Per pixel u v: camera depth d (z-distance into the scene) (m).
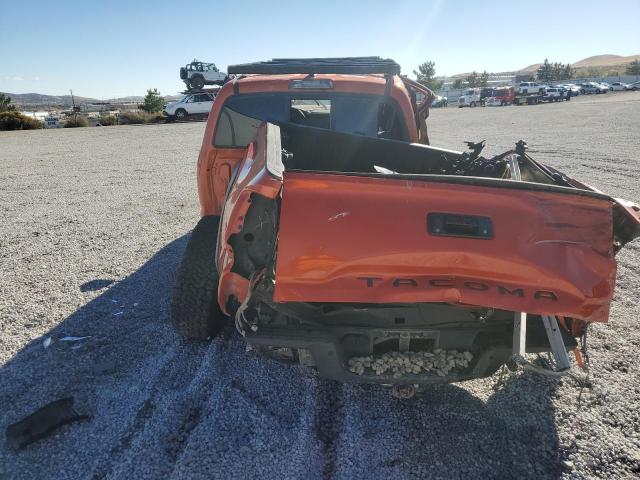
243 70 4.51
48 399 3.19
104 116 43.28
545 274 2.33
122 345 3.86
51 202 9.07
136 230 7.11
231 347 3.81
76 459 2.68
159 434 2.87
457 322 2.73
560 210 2.37
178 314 3.59
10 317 4.34
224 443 2.81
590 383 3.37
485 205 2.37
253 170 2.68
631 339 3.97
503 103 54.19
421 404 3.16
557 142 16.28
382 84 4.52
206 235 3.81
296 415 3.06
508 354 2.68
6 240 6.66
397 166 4.29
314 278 2.36
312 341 2.62
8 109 44.69
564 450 2.78
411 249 2.33
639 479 2.59
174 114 37.28
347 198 2.36
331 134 4.29
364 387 3.33
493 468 2.64
